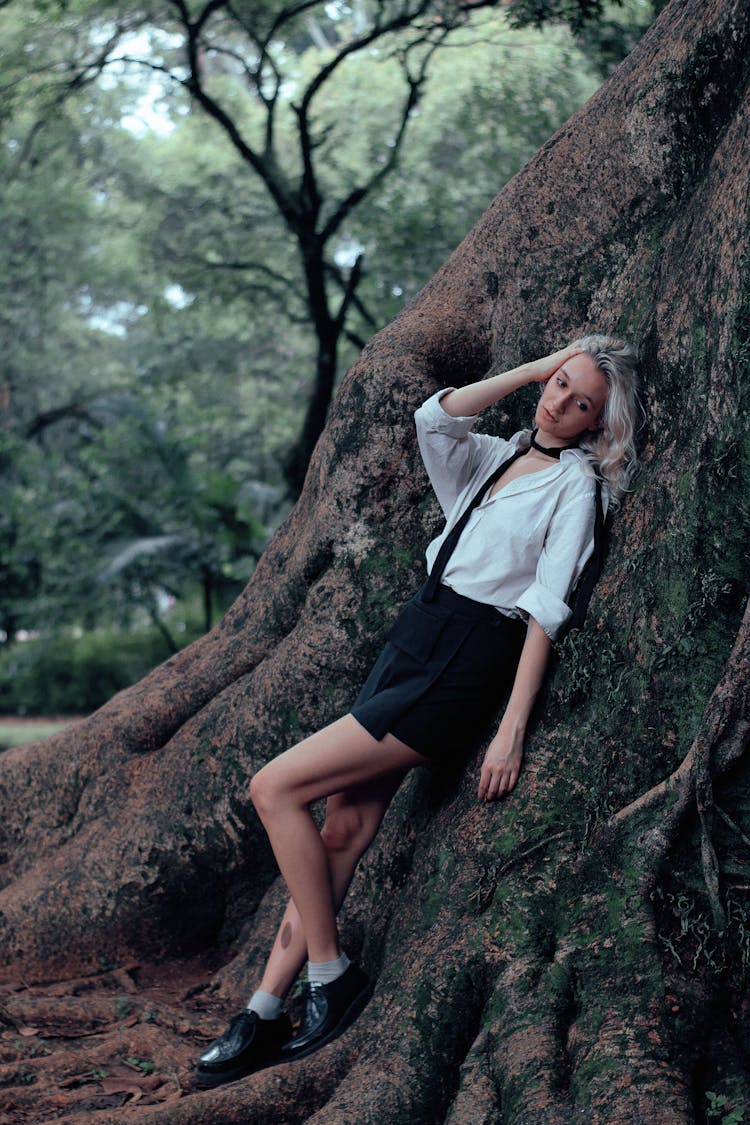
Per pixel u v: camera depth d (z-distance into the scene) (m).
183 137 20.56
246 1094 3.04
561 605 3.02
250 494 18.39
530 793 3.02
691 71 3.32
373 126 18.42
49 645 19.67
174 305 21.12
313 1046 3.24
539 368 3.21
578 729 3.02
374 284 17.84
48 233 21.73
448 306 4.08
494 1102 2.60
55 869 4.59
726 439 2.79
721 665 2.84
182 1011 3.97
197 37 13.92
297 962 3.37
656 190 3.56
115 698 5.05
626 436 3.10
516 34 14.80
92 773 4.82
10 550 17.64
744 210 2.79
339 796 3.46
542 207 3.89
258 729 4.25
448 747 3.22
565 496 3.12
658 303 3.21
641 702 2.92
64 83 14.64
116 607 18.47
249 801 4.30
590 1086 2.49
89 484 17.16
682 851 2.79
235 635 4.66
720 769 2.74
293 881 3.24
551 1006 2.72
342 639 4.02
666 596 2.91
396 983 3.05
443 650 3.15
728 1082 2.53
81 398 25.34
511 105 15.07
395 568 3.97
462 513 3.27
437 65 17.88
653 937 2.71
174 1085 3.36
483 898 2.98
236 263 18.81
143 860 4.43
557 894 2.90
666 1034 2.57
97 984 4.29
